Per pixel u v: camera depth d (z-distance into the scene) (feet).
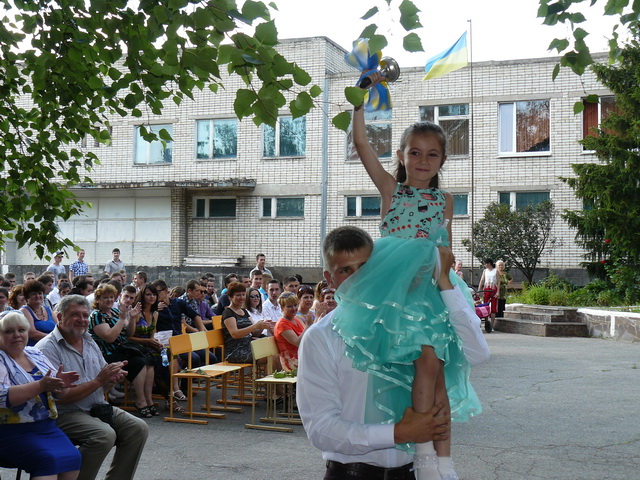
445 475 9.60
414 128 11.69
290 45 90.17
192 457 24.49
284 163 92.07
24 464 16.98
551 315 64.23
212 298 54.95
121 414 19.84
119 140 97.30
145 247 96.27
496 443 25.64
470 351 10.06
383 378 9.56
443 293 9.82
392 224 11.69
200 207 95.76
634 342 55.77
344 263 9.66
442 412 9.33
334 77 89.20
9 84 23.67
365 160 11.90
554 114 84.02
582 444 25.41
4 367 17.11
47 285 41.27
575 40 16.43
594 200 72.43
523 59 84.89
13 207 25.25
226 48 14.03
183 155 95.71
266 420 30.63
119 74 20.58
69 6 19.79
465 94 86.53
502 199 85.61
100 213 97.60
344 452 9.35
